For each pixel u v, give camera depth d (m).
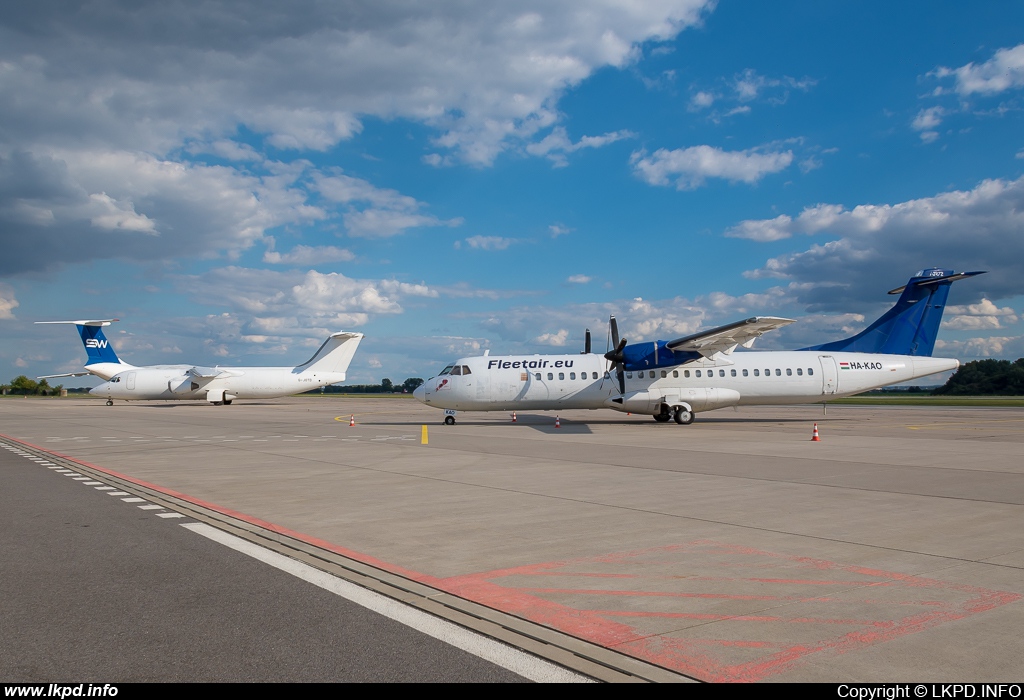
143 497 11.86
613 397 30.94
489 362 31.80
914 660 4.67
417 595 6.21
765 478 13.71
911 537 8.45
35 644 5.02
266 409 56.91
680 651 4.86
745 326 27.53
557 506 10.75
